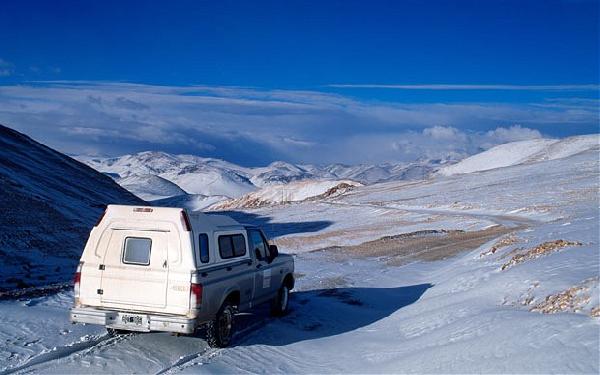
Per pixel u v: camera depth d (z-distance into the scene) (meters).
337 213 76.88
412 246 29.81
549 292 9.85
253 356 9.14
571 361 6.03
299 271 20.73
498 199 70.44
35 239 25.81
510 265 14.77
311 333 11.08
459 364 7.12
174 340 9.68
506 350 7.07
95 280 9.12
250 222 76.62
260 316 12.25
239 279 10.16
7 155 47.91
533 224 42.53
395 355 8.83
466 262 19.58
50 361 8.19
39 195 35.59
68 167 57.78
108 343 9.23
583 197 61.59
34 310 11.00
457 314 10.52
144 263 8.97
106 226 9.26
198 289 8.77
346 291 16.06
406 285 17.62
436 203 76.38
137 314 8.87
